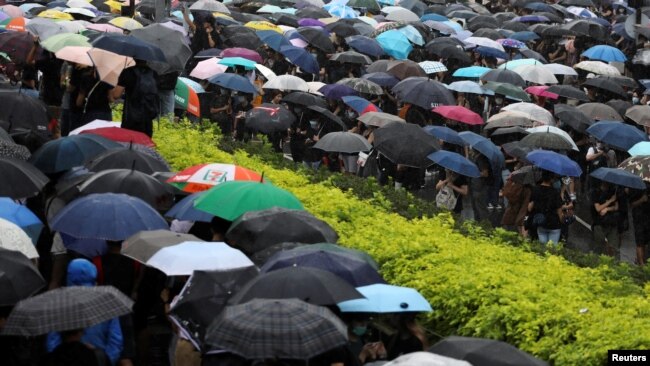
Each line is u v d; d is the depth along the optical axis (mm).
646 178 55625
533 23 111562
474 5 119125
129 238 29578
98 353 24328
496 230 43312
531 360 22906
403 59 79688
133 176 34219
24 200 37812
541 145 60000
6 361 24719
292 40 80312
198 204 33156
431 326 33750
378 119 57875
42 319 23516
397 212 46344
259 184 33969
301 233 31422
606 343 28188
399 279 35812
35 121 44375
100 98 49625
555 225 51438
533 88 79562
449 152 52688
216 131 59688
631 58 99500
